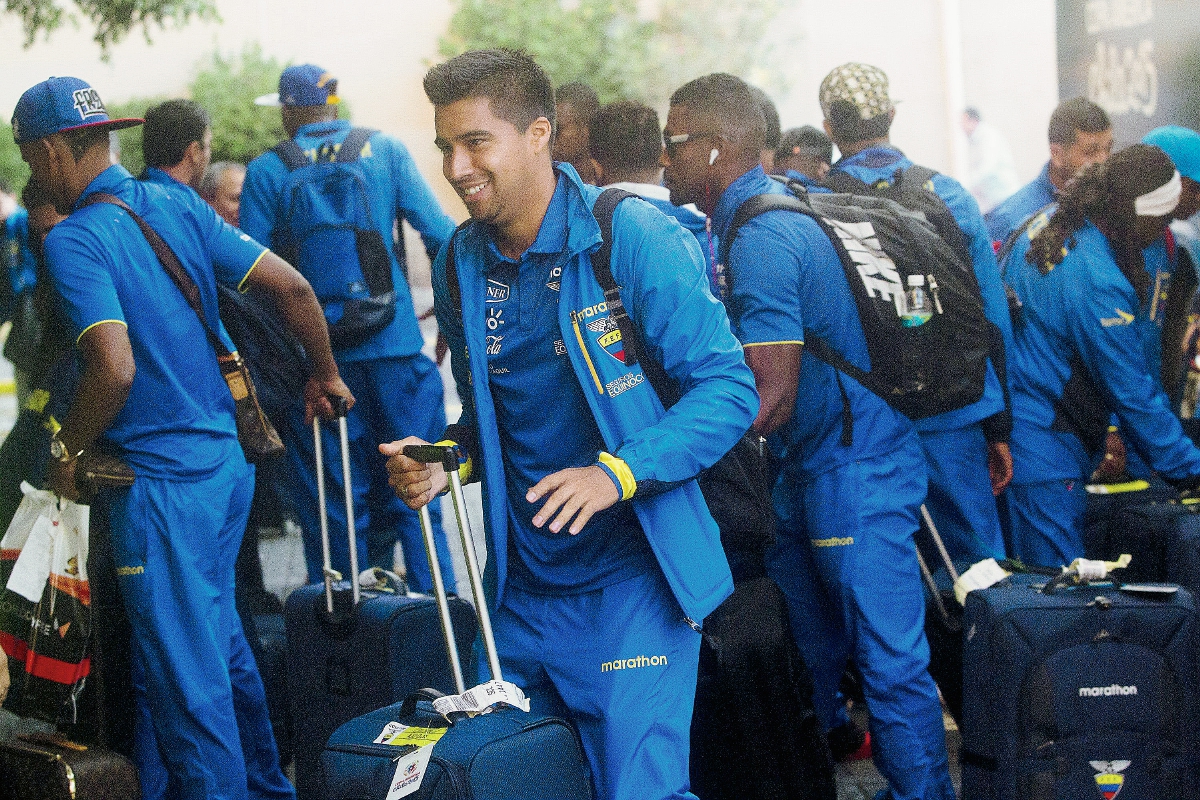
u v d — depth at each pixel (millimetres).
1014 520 4629
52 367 4344
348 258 5188
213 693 3598
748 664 3453
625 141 4395
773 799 3477
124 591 3598
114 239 3498
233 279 3842
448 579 5512
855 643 3805
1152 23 7953
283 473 6094
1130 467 5039
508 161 2607
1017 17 14000
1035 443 4535
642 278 2646
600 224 2654
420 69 15797
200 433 3619
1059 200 4500
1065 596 3578
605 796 2689
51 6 12797
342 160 5203
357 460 5344
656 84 15070
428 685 3828
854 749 4566
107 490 3566
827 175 4543
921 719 3766
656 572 2781
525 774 2469
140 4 13125
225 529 3697
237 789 3617
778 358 3646
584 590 2781
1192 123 7812
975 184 13336
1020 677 3516
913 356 3771
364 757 2551
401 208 5348
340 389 4156
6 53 14492
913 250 3840
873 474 3783
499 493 2770
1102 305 4355
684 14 15078
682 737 2732
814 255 3703
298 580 6863
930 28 14703
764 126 3902
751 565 3623
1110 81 8266
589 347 2670
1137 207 4367
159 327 3555
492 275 2750
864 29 14805
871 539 3771
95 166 3594
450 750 2439
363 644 3826
